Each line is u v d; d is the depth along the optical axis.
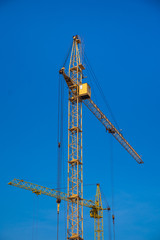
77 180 82.81
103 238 140.50
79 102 93.62
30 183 127.81
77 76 95.12
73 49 99.56
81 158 86.06
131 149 133.75
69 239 78.69
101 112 115.44
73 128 88.88
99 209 145.88
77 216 79.81
